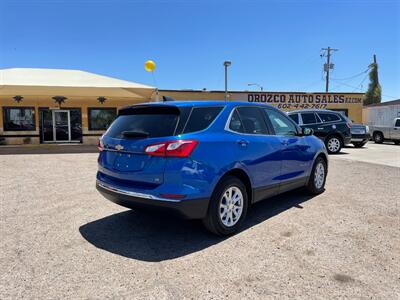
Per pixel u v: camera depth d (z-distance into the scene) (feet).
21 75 60.59
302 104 84.28
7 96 56.18
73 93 53.21
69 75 63.36
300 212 16.87
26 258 11.57
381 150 50.90
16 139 61.98
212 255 11.82
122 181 13.14
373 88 142.20
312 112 47.01
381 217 16.01
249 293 9.34
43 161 36.58
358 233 13.88
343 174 27.78
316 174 20.26
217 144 12.86
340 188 22.34
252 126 15.24
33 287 9.65
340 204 18.33
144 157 12.25
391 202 18.70
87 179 25.89
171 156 11.69
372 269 10.74
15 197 20.15
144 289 9.57
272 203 18.65
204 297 9.16
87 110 64.28
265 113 16.51
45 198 19.92
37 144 61.31
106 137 14.26
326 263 11.16
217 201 12.87
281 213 16.72
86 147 55.11
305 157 18.62
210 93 77.82
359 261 11.30
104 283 9.89
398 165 33.35
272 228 14.53
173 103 13.00
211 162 12.50
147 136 12.37
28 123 62.39
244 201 14.21
